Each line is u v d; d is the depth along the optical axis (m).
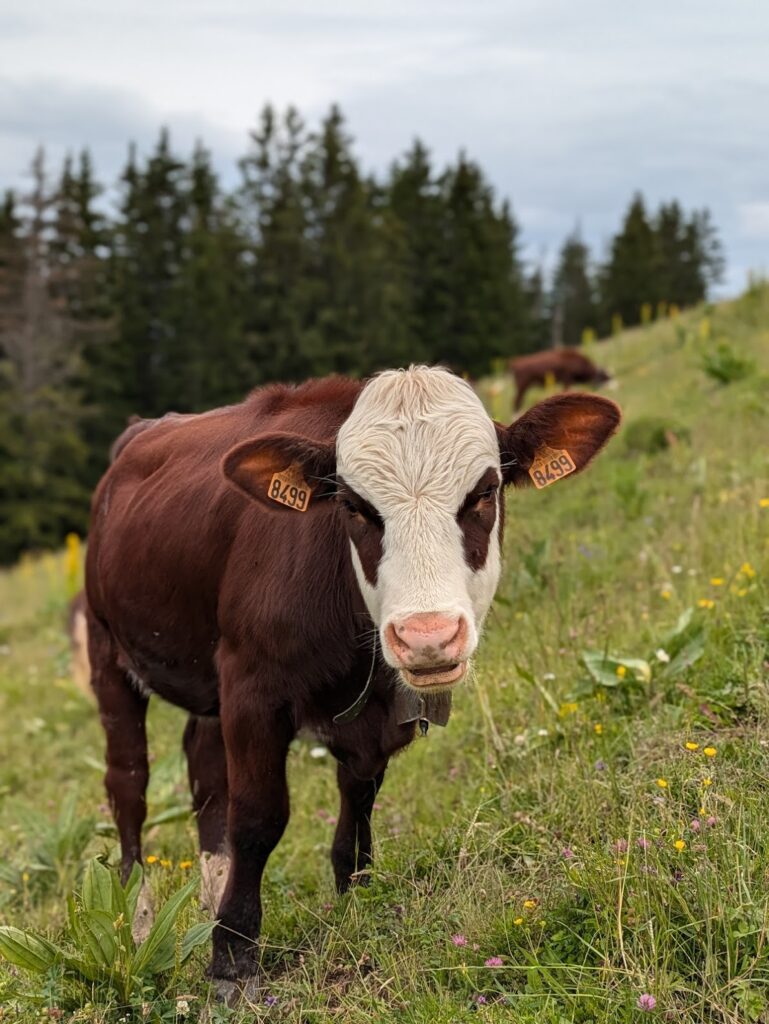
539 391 19.52
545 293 84.69
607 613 5.68
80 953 3.24
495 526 3.18
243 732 3.46
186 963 3.52
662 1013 2.65
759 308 17.34
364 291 45.81
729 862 3.01
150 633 4.16
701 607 5.18
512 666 5.39
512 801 3.98
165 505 4.07
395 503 2.98
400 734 3.50
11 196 50.56
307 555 3.38
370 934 3.45
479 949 3.13
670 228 72.50
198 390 44.12
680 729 4.02
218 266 43.47
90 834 5.01
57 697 9.52
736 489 7.29
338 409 3.71
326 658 3.38
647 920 2.91
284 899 4.04
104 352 43.69
